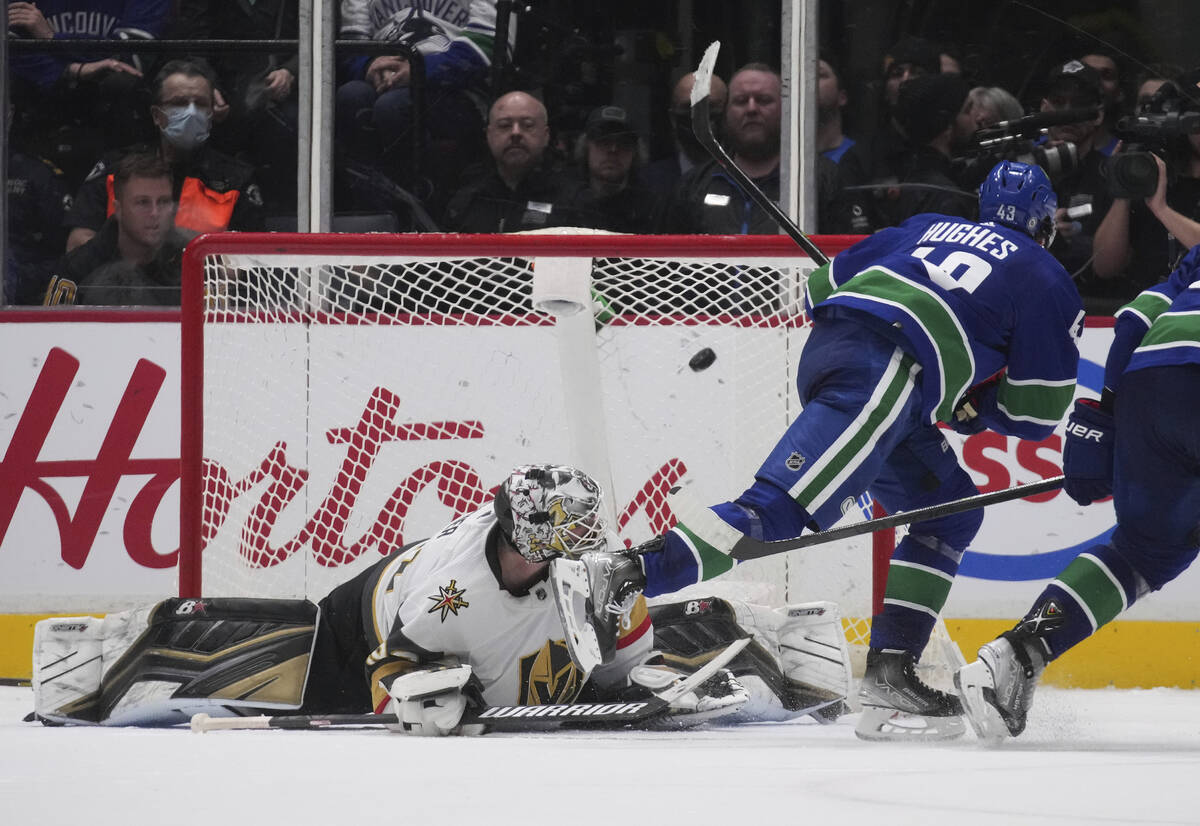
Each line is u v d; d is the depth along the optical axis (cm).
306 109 1956
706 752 868
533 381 1641
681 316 1612
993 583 1834
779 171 1948
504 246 1462
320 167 1961
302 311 1608
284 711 1182
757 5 1931
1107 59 1922
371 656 1099
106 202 1972
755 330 1606
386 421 1620
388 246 1487
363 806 598
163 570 1870
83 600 1875
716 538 968
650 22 1934
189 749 900
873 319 1044
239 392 1571
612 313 1619
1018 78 1930
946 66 1922
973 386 1113
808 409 1037
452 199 1966
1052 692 1764
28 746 929
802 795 629
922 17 1922
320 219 1966
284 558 1600
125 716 1188
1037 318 1070
